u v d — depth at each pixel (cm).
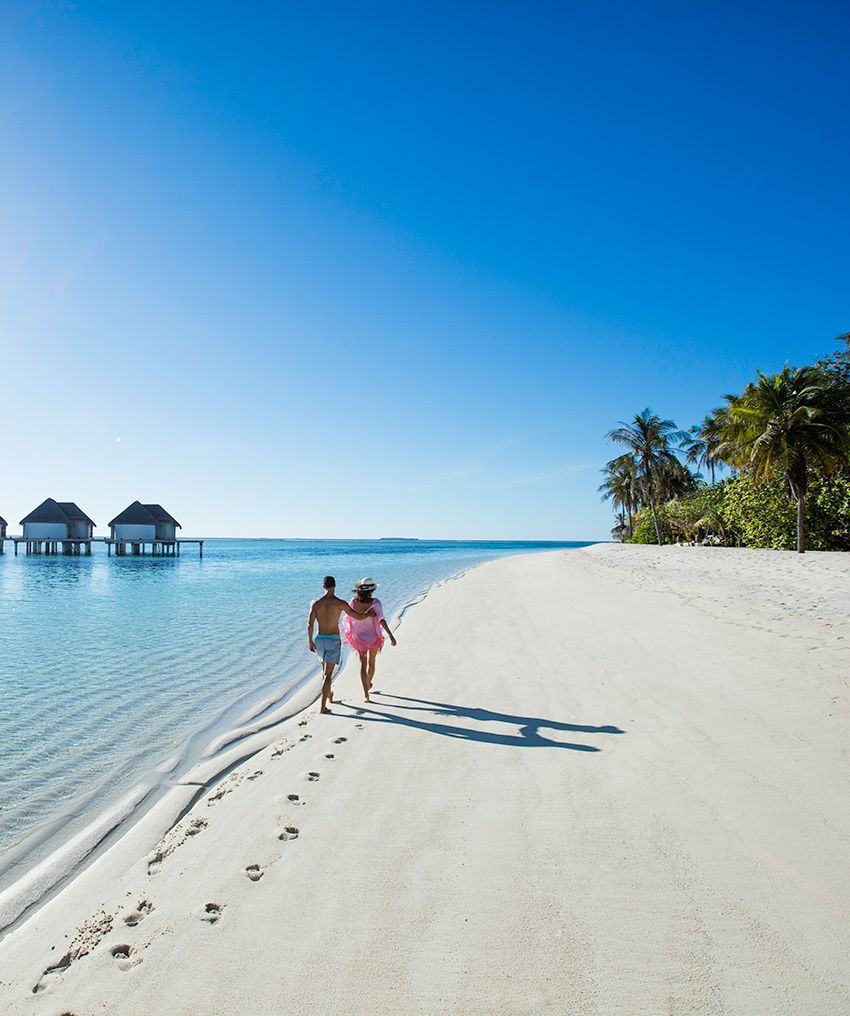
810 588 1468
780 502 3331
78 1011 273
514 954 292
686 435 5244
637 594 1548
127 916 347
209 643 1380
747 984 266
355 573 4112
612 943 296
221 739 703
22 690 950
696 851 376
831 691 645
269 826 444
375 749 598
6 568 5331
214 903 352
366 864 383
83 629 1606
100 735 730
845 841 377
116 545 7644
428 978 279
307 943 309
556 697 742
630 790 468
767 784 458
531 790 481
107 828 488
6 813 523
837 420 3061
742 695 669
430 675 909
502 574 2825
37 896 392
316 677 1009
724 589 1515
